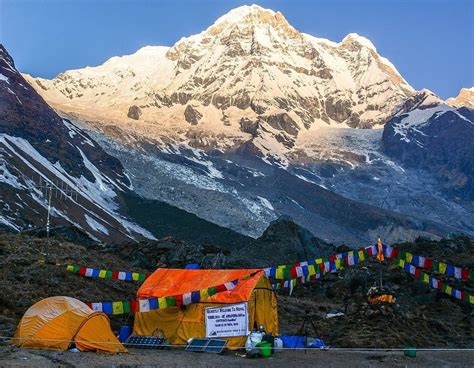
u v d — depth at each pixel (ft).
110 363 80.53
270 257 225.97
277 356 95.20
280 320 139.64
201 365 83.82
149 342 101.09
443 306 162.71
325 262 102.06
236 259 210.18
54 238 186.60
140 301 98.63
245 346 97.25
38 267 132.05
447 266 96.32
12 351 83.05
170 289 104.32
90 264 149.59
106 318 92.02
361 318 131.44
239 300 100.73
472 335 134.92
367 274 188.75
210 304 101.91
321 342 106.42
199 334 101.19
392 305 134.92
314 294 184.34
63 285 126.11
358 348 108.27
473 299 102.63
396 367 88.79
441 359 98.07
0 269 127.95
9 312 107.04
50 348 86.99
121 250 198.80
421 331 131.03
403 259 99.25
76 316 89.40
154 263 190.08
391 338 116.57
